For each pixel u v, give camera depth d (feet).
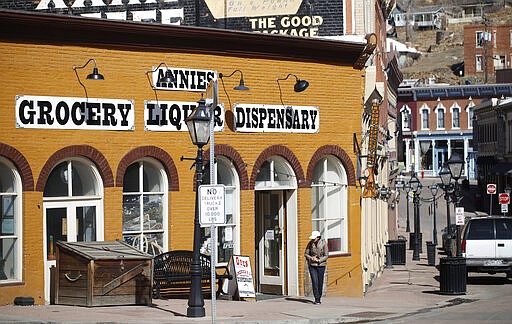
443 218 247.50
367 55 85.76
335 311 69.15
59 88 68.08
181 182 74.33
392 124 168.45
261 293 83.76
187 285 73.56
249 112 78.59
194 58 75.15
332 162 86.17
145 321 58.29
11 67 65.92
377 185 107.24
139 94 72.13
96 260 64.59
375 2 117.29
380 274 115.65
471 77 485.15
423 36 650.84
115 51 70.85
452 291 85.61
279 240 83.41
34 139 66.90
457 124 368.48
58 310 62.80
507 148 267.39
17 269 66.54
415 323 63.10
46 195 68.28
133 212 72.64
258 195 84.89
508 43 479.00
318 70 83.51
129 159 71.46
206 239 76.64
